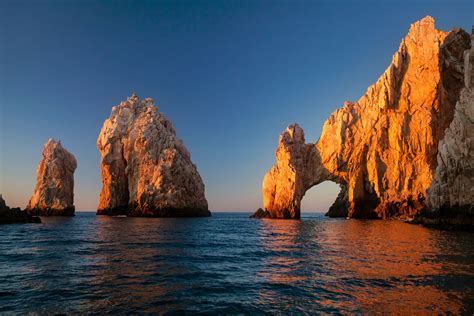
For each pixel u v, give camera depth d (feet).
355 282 44.88
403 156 229.45
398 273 50.26
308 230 144.87
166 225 180.86
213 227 168.76
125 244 88.53
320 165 266.36
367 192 247.29
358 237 108.78
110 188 323.98
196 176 321.93
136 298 37.88
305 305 35.42
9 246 82.94
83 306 34.81
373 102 248.52
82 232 130.11
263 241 100.68
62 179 327.26
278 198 262.47
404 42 239.50
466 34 187.93
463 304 34.94
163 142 313.73
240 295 39.45
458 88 185.68
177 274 50.72
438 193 149.48
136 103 362.33
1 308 33.86
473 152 127.75
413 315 31.78
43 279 46.34
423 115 224.12
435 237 104.73
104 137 331.98
